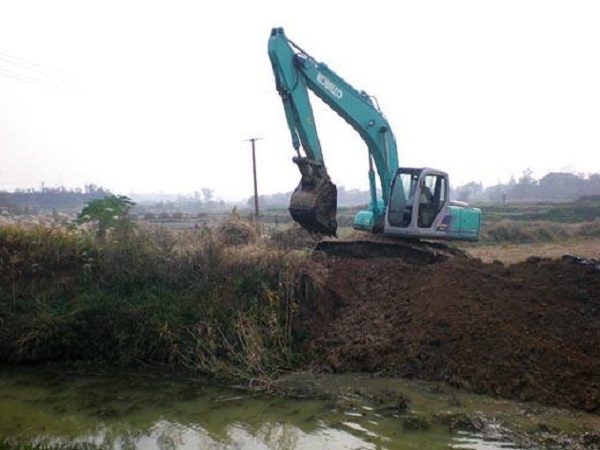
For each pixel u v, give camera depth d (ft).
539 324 30.81
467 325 31.12
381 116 46.37
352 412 25.89
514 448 22.06
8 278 36.78
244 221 48.01
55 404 27.37
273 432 24.08
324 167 41.93
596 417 24.64
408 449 22.15
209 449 22.65
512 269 37.11
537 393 26.45
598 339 28.99
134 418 25.72
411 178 45.91
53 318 33.71
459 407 25.93
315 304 35.65
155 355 32.78
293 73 41.19
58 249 38.04
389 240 47.85
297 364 32.07
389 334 32.55
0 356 32.91
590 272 34.65
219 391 28.99
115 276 36.68
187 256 37.55
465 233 48.73
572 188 356.79
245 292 35.68
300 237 49.42
